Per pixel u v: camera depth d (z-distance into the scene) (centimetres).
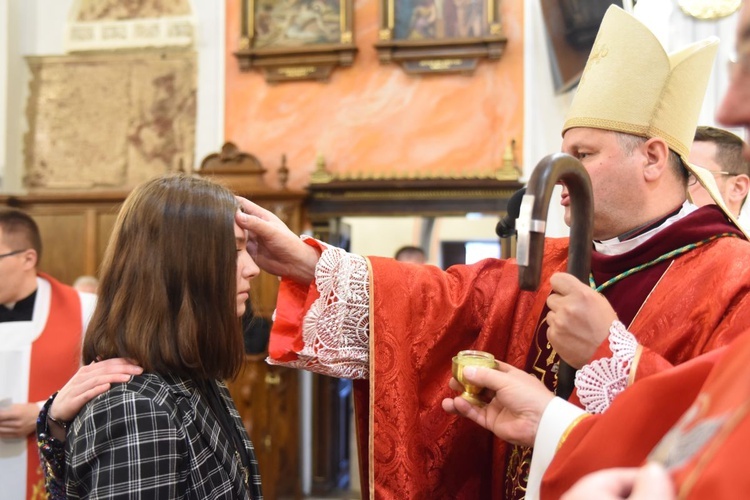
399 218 512
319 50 534
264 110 548
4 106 567
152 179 135
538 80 511
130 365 124
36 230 267
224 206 134
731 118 64
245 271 143
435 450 159
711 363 87
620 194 142
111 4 580
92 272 540
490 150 516
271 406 464
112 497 111
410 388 156
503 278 166
